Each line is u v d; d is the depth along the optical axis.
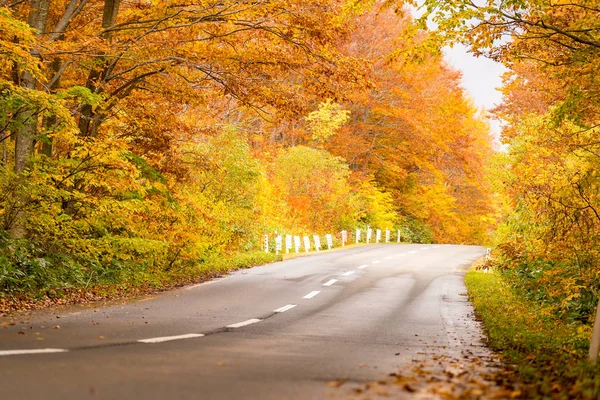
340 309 16.14
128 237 19.97
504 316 14.62
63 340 9.54
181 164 23.14
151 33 18.67
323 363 8.52
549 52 13.73
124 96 20.77
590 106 14.18
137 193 19.25
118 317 12.84
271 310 15.34
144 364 7.65
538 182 15.02
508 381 7.23
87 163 17.12
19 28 13.18
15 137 18.28
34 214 16.36
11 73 16.62
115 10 19.36
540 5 12.34
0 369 6.94
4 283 14.42
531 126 20.69
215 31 18.94
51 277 16.03
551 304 17.61
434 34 13.10
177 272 21.97
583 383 6.79
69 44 16.00
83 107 19.75
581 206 14.41
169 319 12.94
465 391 6.30
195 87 21.55
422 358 9.43
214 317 13.64
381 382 6.89
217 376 7.09
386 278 24.53
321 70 18.53
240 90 19.47
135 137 21.88
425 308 16.88
